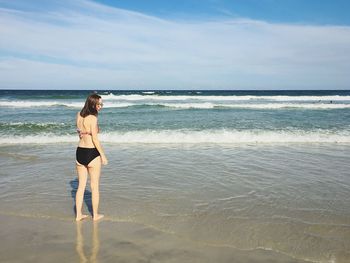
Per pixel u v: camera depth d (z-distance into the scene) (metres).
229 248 3.89
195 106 25.47
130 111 21.48
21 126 13.87
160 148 10.24
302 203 5.43
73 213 5.04
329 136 12.19
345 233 4.29
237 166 7.95
